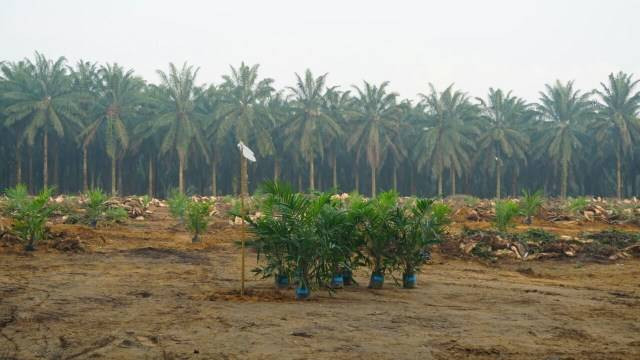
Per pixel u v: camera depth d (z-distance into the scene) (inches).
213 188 2336.4
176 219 949.2
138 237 727.7
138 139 2251.5
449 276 495.8
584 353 232.8
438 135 2439.7
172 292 371.2
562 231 853.8
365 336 253.4
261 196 1052.5
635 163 2748.5
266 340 242.7
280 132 2492.6
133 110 2228.1
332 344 237.8
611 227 981.8
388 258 407.5
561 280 491.5
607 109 2436.0
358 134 2404.0
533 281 478.6
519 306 346.3
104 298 344.2
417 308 330.0
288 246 355.9
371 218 404.2
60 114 2105.1
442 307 336.5
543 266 573.3
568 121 2475.4
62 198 1251.2
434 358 219.0
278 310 311.4
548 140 2507.4
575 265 576.7
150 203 1339.8
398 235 410.3
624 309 341.1
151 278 435.8
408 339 249.3
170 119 2126.0
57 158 2314.2
